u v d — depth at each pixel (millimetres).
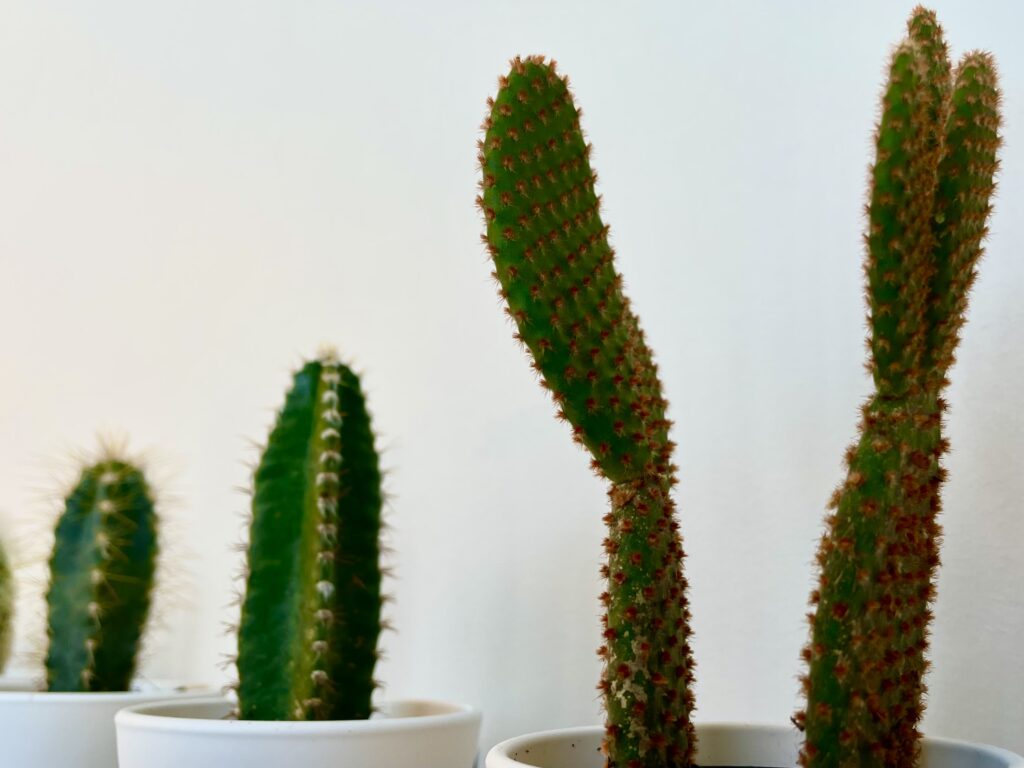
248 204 467
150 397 481
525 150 277
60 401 507
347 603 315
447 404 410
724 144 367
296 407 324
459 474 404
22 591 468
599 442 275
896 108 257
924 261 259
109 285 500
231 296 466
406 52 438
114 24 514
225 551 449
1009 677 304
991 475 312
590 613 369
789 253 351
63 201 521
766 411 349
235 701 348
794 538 340
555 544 379
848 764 249
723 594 349
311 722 301
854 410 334
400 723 304
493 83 416
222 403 460
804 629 334
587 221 279
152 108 498
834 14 351
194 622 450
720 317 361
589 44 398
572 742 290
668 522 276
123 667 370
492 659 388
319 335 442
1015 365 311
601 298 277
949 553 315
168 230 487
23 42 539
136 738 307
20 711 341
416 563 409
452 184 420
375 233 435
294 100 462
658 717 269
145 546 376
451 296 415
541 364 275
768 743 292
